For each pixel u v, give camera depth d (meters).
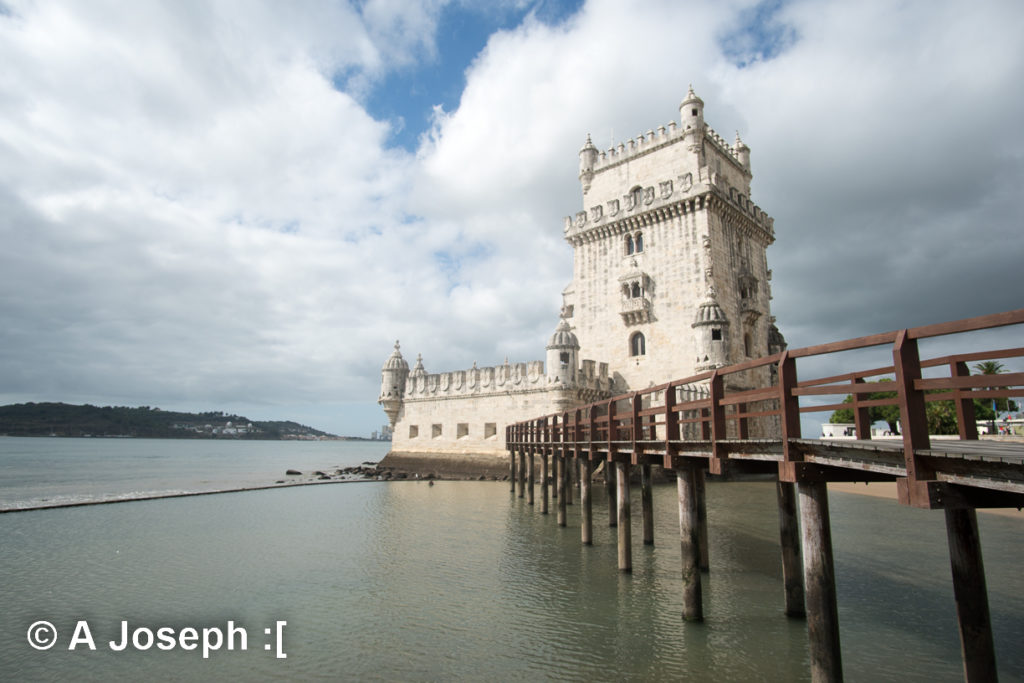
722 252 46.97
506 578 18.30
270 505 34.84
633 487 42.84
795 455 9.83
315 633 13.89
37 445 172.75
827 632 9.32
